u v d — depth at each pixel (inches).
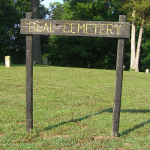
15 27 1398.9
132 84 535.5
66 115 259.4
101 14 1353.3
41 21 188.5
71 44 1423.5
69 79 543.8
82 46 1371.8
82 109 291.1
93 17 1346.0
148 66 1392.7
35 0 989.8
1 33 1293.1
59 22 187.6
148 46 1416.1
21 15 1417.3
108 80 565.3
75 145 175.9
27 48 191.2
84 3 1386.6
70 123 231.1
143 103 343.3
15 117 245.9
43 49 1545.3
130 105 326.6
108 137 196.5
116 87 189.6
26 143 179.0
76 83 492.4
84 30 186.1
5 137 188.9
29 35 190.7
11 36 1405.0
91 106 308.8
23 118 243.6
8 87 410.3
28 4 1491.1
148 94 419.8
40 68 749.9
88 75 636.7
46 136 196.2
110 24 183.3
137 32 1400.1
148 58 1376.7
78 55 1486.2
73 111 279.7
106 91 421.1
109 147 176.2
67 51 1418.6
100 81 542.6
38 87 424.5
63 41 1441.9
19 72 611.8
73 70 736.3
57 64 1530.5
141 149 174.6
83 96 368.5
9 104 300.0
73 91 405.1
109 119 250.4
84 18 1353.3
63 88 426.9
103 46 1384.1
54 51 1449.3
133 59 1149.7
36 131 202.4
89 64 1528.1
